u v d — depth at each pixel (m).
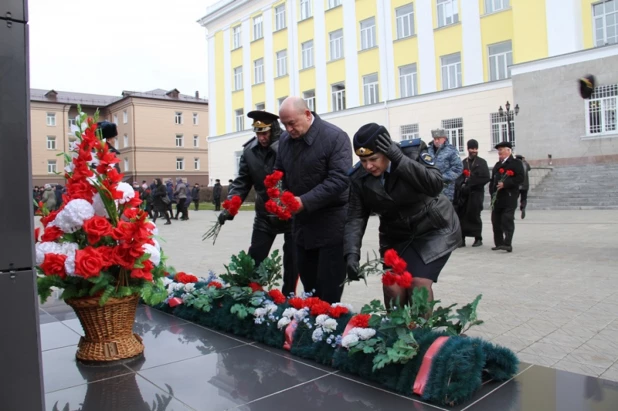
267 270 4.29
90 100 58.41
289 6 29.69
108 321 3.44
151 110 53.38
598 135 19.22
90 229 3.25
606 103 19.19
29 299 1.84
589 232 10.46
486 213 17.27
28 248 1.84
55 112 54.38
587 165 19.39
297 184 3.82
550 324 4.22
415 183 2.99
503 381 2.94
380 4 25.41
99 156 3.44
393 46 25.09
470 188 9.04
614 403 2.62
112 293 3.35
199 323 4.32
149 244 3.58
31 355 1.85
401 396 2.78
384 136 2.95
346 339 3.04
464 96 22.70
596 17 19.61
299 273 4.16
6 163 1.78
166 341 3.85
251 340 3.86
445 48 23.33
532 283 5.85
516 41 21.08
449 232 3.24
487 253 8.33
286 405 2.70
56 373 3.24
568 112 19.89
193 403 2.76
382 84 25.59
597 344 3.69
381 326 3.00
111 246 3.43
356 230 3.35
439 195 3.27
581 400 2.66
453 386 2.63
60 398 2.86
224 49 34.38
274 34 30.77
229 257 8.95
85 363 3.41
